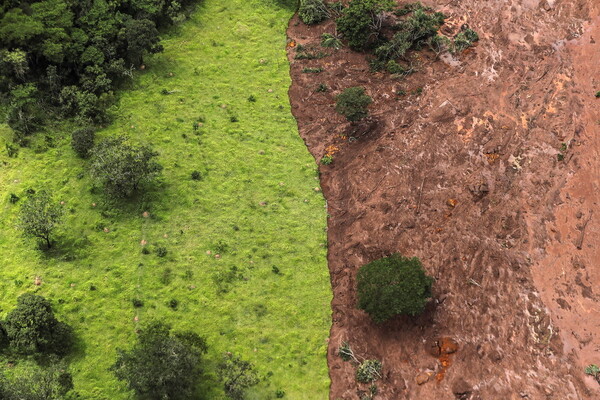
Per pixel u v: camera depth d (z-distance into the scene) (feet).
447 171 147.13
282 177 148.87
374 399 116.78
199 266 132.05
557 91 159.84
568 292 127.54
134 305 125.29
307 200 145.28
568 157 147.13
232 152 152.25
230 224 139.33
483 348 121.60
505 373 118.32
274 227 139.95
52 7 160.25
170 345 109.60
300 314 127.54
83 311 123.95
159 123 155.94
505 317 125.18
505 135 152.15
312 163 152.25
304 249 137.08
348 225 140.97
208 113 159.63
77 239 133.69
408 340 123.54
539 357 119.96
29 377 111.45
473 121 155.63
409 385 118.21
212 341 122.21
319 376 119.75
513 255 133.08
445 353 121.29
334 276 133.90
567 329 122.72
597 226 135.95
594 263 131.03
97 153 137.28
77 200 139.95
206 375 117.80
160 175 145.28
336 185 148.05
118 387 115.14
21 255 130.41
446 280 131.03
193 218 139.64
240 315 126.21
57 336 116.78
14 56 147.84
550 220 137.59
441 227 138.31
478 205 141.08
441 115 157.38
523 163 147.13
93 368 117.08
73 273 128.88
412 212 140.97
